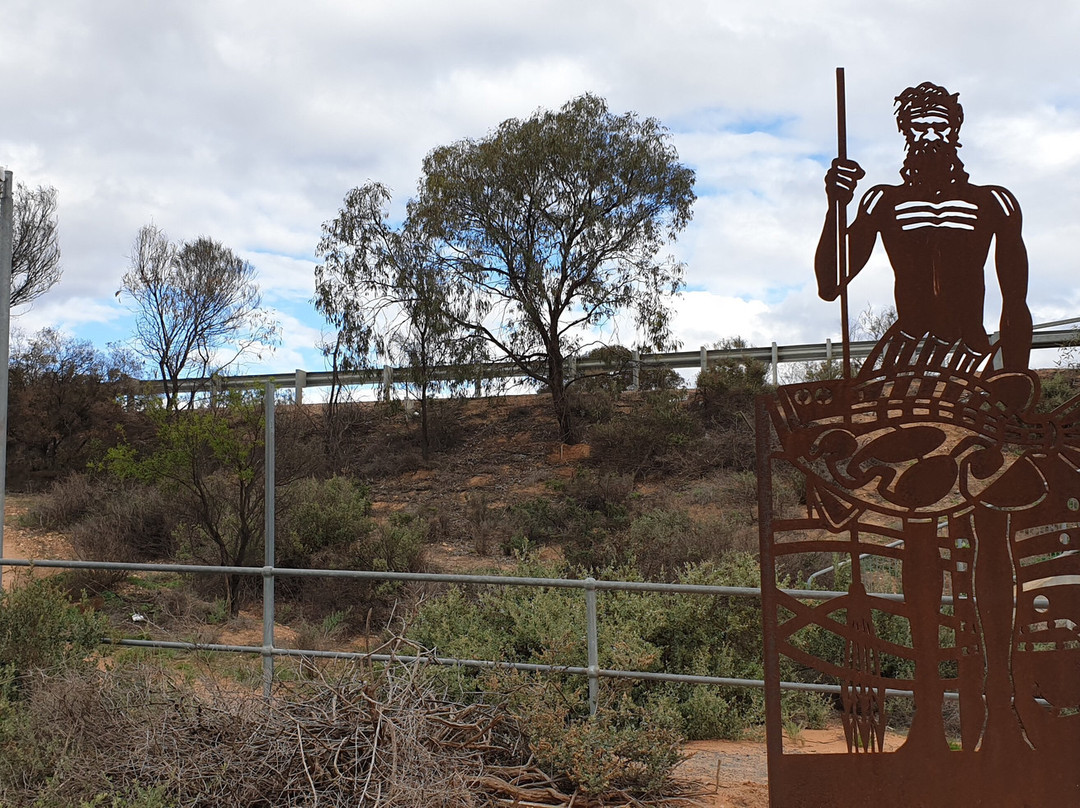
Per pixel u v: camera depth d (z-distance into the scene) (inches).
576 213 1029.8
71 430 1022.4
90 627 257.1
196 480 566.6
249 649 243.9
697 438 948.6
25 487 956.6
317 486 702.5
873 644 156.4
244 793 161.8
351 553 588.1
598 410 1083.9
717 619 285.6
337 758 166.6
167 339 1146.7
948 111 161.3
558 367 1060.5
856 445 157.5
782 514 672.4
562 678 229.5
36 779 173.0
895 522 576.4
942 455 157.2
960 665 156.7
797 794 156.0
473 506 847.7
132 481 738.8
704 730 243.3
